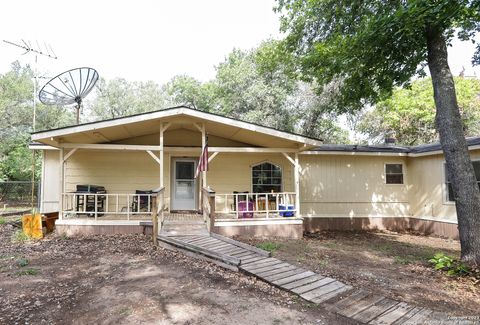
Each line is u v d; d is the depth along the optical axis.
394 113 22.16
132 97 36.69
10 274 5.46
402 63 8.45
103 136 9.86
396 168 12.58
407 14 6.23
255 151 9.67
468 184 6.31
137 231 8.94
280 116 23.27
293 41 13.12
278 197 10.80
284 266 5.98
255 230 9.48
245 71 24.47
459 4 5.76
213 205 8.09
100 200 10.27
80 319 3.80
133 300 4.35
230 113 25.59
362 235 10.86
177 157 11.39
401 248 8.52
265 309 4.17
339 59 8.50
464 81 20.78
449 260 6.31
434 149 10.74
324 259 7.00
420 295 4.82
